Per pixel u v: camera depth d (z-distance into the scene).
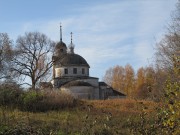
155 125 11.38
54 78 86.06
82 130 18.80
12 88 28.53
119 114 25.16
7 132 16.56
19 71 76.56
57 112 26.00
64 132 18.64
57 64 86.12
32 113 24.80
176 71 9.46
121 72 100.62
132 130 12.73
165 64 33.72
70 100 28.84
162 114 10.45
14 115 20.06
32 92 28.72
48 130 19.12
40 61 80.94
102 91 85.25
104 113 25.42
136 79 95.25
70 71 87.44
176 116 9.09
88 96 80.75
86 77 85.25
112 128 19.70
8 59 75.06
